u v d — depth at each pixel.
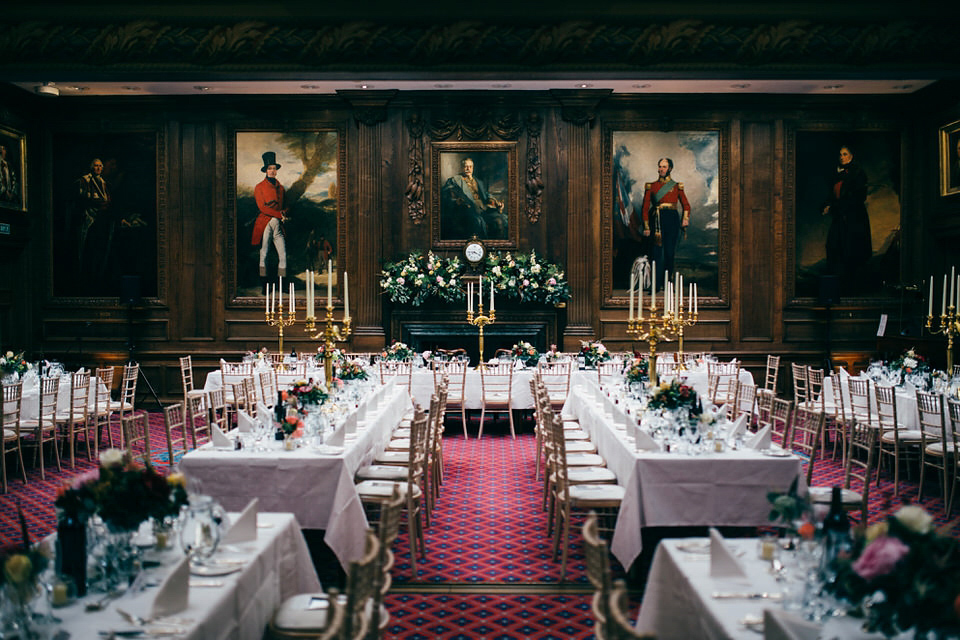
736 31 9.84
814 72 10.03
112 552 3.26
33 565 2.80
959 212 13.11
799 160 14.26
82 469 9.11
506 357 12.35
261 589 3.67
